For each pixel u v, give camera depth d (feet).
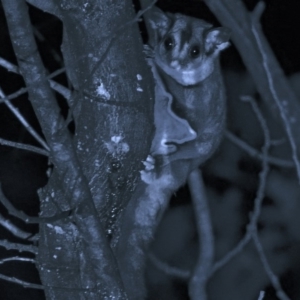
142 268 21.12
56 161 13.39
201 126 23.84
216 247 37.52
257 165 37.04
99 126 14.71
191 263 37.22
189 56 23.26
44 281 15.16
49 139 13.17
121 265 20.71
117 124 14.69
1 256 36.01
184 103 23.61
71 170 13.37
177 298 36.35
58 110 13.08
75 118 15.42
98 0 14.49
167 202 22.66
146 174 21.86
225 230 37.68
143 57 15.06
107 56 14.57
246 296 37.32
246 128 36.06
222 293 37.22
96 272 14.01
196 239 37.42
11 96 12.93
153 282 36.45
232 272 37.37
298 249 37.52
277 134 35.78
